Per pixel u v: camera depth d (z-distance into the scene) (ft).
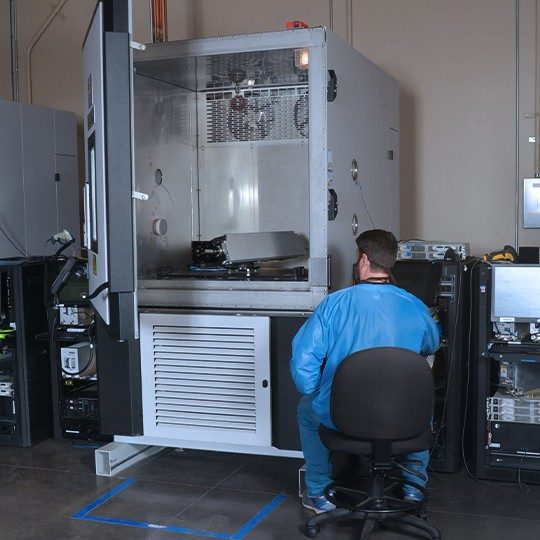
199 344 11.60
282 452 11.44
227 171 13.99
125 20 8.77
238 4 17.58
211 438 11.67
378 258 9.40
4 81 19.93
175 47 11.54
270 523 10.02
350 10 16.78
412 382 8.46
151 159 12.82
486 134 16.17
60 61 19.49
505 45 15.90
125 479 11.73
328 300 9.33
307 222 13.51
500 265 11.08
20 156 16.72
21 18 19.63
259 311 11.32
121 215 8.91
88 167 10.63
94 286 10.33
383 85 14.15
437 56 16.37
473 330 11.86
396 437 8.61
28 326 13.42
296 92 13.41
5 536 9.71
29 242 16.99
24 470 12.23
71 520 10.19
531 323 11.34
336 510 9.64
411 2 16.44
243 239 11.98
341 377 8.57
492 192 16.22
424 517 9.81
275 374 11.19
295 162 13.51
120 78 8.74
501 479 11.43
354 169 12.32
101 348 11.91
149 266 12.71
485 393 11.38
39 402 13.70
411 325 9.27
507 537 9.49
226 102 13.84
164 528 9.91
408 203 16.79
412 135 16.65
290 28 11.21
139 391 11.96
